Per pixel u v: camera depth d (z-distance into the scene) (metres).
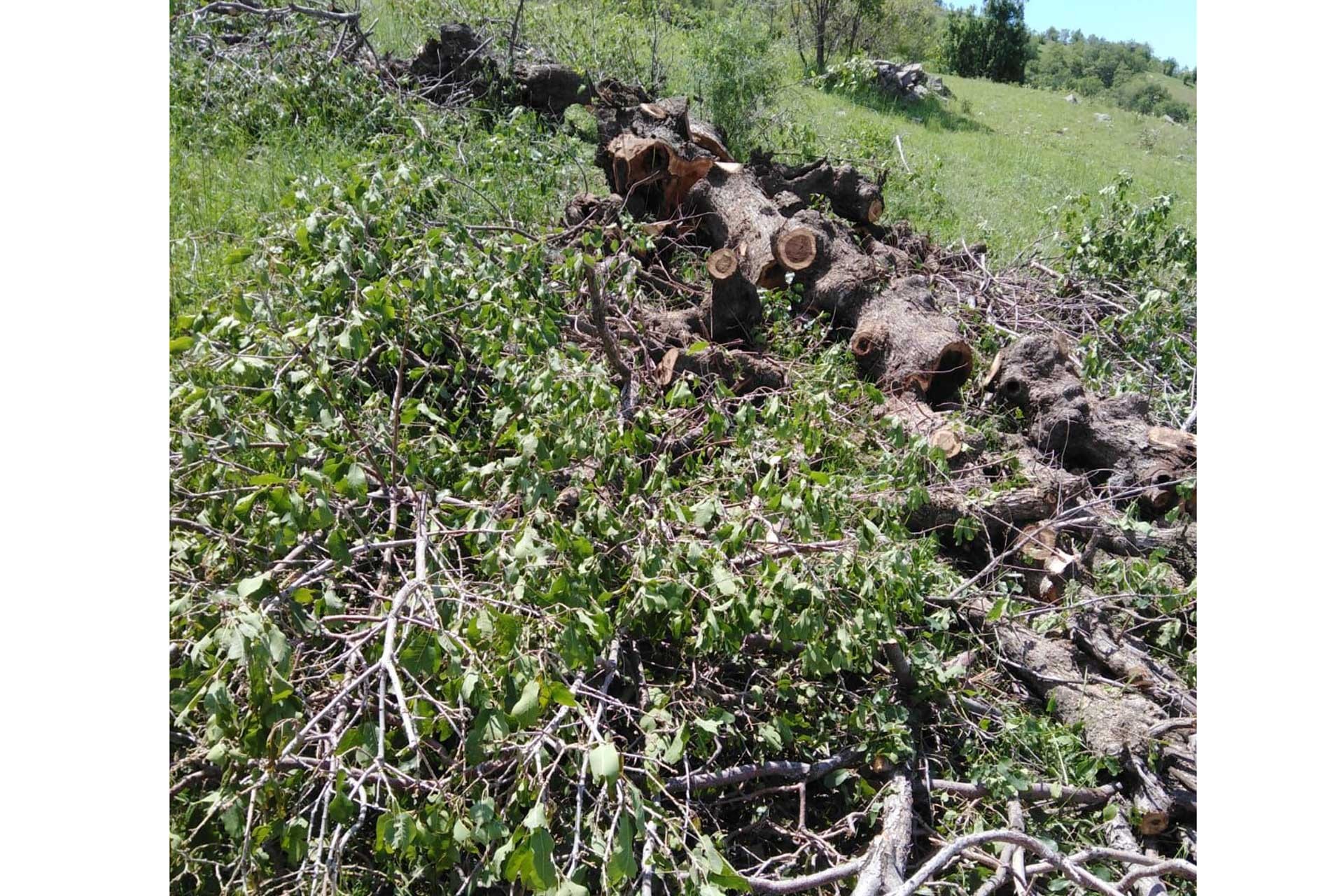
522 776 1.95
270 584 2.05
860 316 4.89
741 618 2.54
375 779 2.14
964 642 3.46
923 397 4.53
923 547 3.27
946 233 7.70
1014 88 22.56
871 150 8.69
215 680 1.80
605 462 2.93
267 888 2.08
